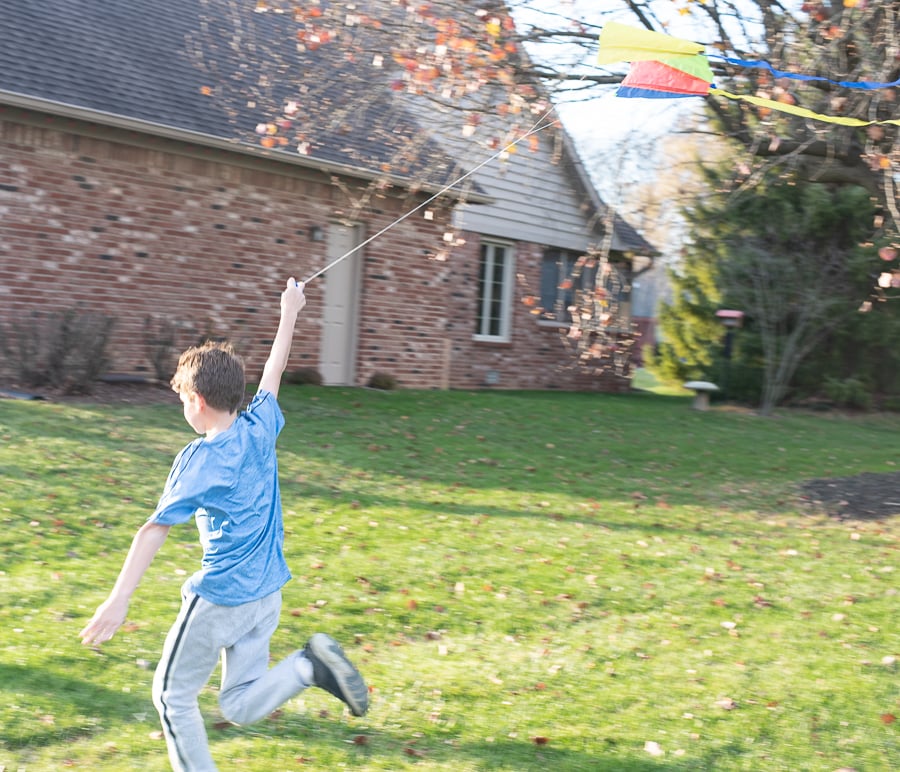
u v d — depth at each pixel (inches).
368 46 390.3
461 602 231.0
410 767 149.0
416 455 390.9
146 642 191.3
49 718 155.3
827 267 698.8
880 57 302.4
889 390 758.5
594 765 153.3
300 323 548.1
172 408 410.0
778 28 323.3
